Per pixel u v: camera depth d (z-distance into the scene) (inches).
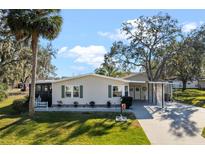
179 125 821.9
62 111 1055.6
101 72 2416.3
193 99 1616.6
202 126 811.4
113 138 691.4
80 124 832.9
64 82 1291.8
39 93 1339.8
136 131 748.0
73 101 1288.1
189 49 1636.3
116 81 1291.8
